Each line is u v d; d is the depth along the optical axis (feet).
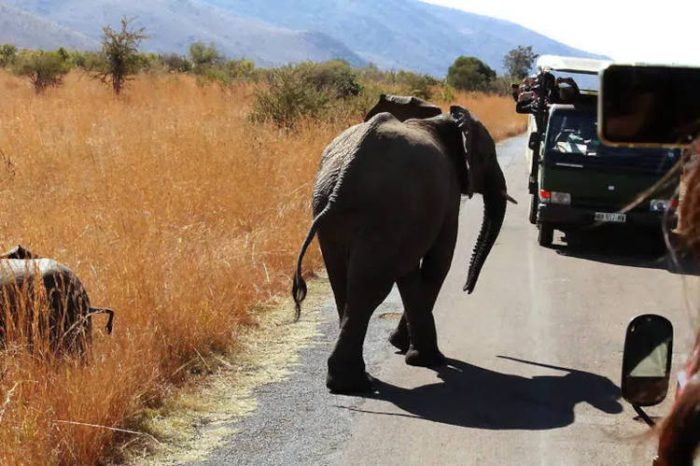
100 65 102.68
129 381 20.44
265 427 20.74
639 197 5.96
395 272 23.70
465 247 43.78
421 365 25.71
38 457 17.04
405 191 23.62
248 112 75.20
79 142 50.90
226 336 25.82
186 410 21.48
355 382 23.29
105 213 34.27
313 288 33.50
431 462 19.16
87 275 26.25
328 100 75.97
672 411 4.91
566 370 25.76
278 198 41.93
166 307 24.70
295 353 26.13
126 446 19.19
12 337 20.04
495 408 22.58
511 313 31.94
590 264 41.22
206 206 37.60
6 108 68.64
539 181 46.16
